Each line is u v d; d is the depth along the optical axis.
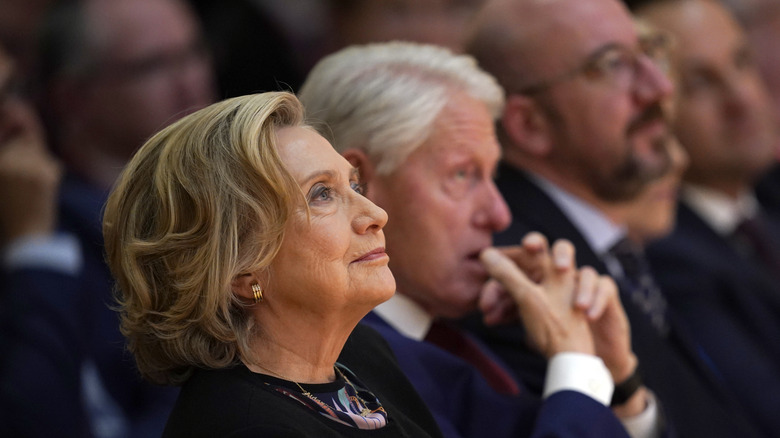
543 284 8.12
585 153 10.25
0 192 11.24
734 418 10.13
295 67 15.24
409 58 7.98
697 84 14.60
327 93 7.86
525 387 9.16
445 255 7.86
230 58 14.87
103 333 11.24
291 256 5.30
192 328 5.28
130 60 12.79
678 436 9.55
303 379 5.48
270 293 5.35
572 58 10.11
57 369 10.34
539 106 10.25
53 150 12.78
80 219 11.69
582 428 7.25
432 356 7.58
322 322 5.44
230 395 5.15
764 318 13.45
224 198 5.16
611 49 10.15
